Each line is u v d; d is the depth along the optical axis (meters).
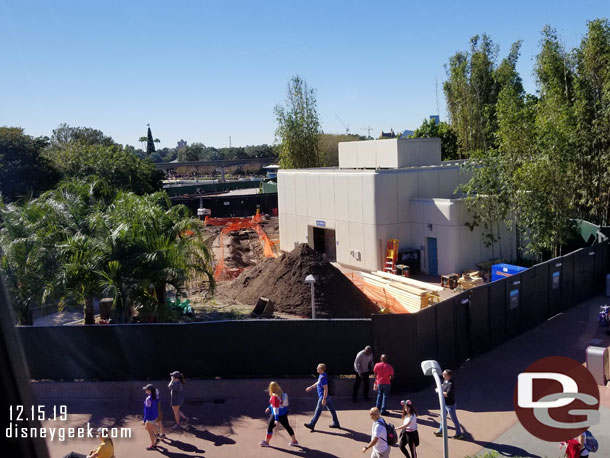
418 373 12.77
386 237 27.00
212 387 13.05
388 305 20.69
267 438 10.42
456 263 25.36
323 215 30.64
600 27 25.92
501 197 24.28
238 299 21.44
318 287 19.39
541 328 17.00
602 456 9.34
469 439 10.36
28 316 16.59
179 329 13.51
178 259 16.22
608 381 12.41
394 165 29.97
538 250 24.16
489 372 13.65
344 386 12.77
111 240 15.73
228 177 153.88
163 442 10.76
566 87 27.45
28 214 17.78
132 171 49.47
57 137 94.12
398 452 10.04
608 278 20.42
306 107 50.62
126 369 13.64
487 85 47.97
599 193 26.14
